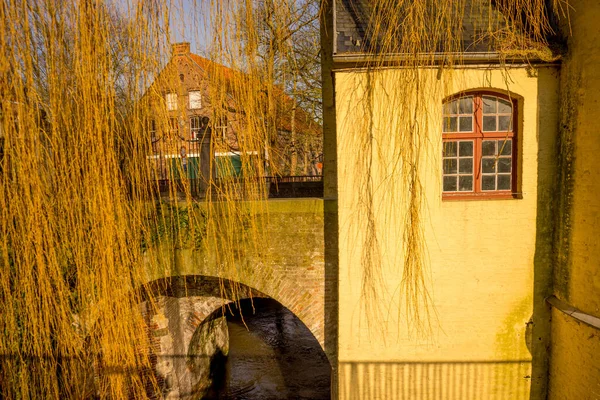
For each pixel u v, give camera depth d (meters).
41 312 4.73
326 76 5.98
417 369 5.12
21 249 4.61
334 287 5.39
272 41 5.52
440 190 4.87
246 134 5.15
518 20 4.79
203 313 7.59
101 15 4.58
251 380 9.88
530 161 4.85
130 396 5.20
